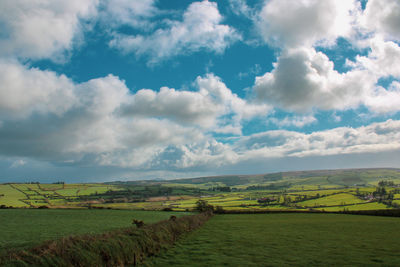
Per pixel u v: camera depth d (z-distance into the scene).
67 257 14.79
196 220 50.97
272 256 23.23
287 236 37.31
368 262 21.09
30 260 13.52
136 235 23.00
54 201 191.75
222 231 43.06
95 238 18.19
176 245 28.27
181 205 169.12
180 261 20.80
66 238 16.53
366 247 28.39
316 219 71.94
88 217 73.56
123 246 19.36
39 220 64.38
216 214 97.31
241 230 44.88
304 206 156.12
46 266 13.55
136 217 74.19
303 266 19.75
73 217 73.19
